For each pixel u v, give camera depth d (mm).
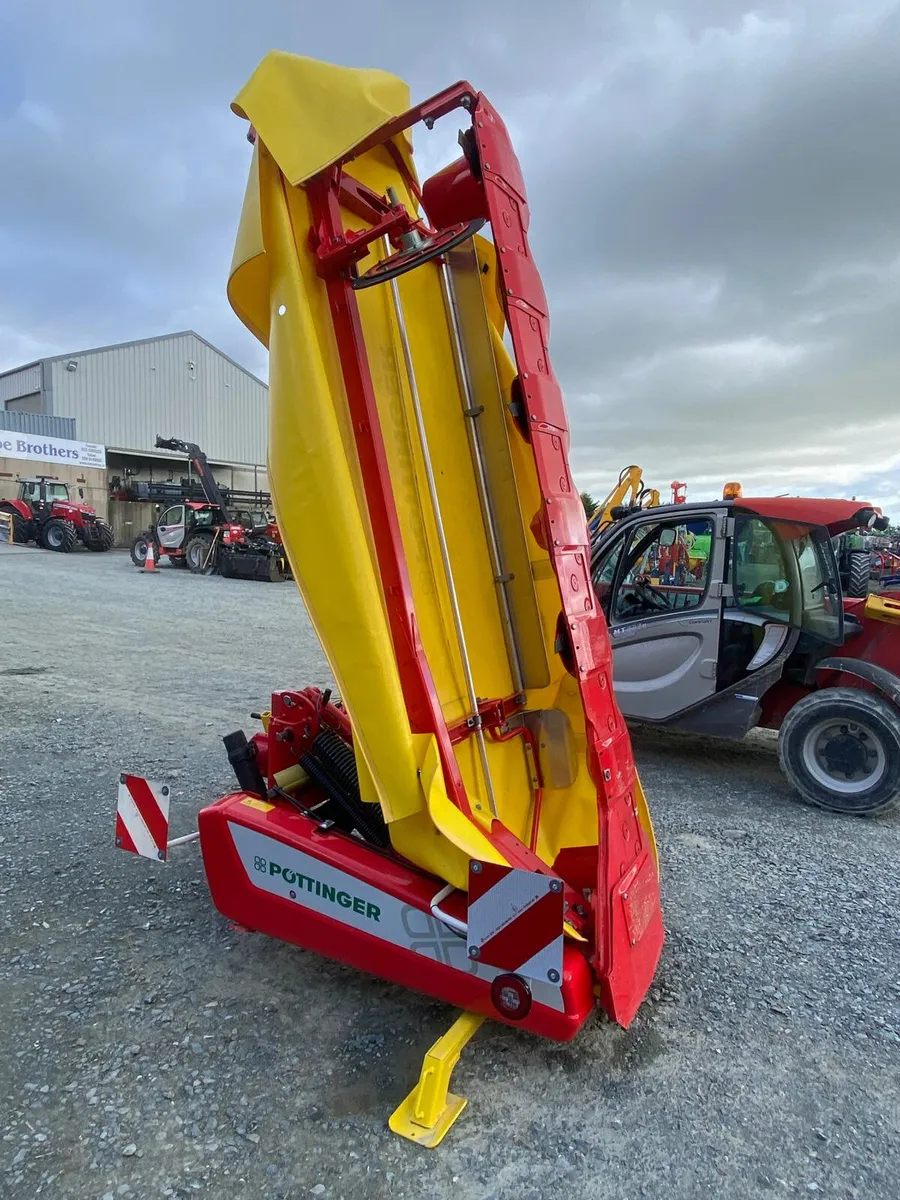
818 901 3438
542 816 2896
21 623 10609
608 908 2184
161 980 2709
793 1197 1881
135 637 9914
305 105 2109
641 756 5637
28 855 3678
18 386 30688
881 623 5000
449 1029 2312
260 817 2641
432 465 2674
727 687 4844
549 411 2375
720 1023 2559
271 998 2615
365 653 2154
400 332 2582
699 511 4922
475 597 2816
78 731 5707
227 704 6633
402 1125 2049
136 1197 1831
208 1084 2209
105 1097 2150
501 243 2205
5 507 24906
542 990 2088
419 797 2205
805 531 4539
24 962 2809
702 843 4059
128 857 3676
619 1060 2354
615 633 5195
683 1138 2057
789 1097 2227
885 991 2773
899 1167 1984
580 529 2500
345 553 2135
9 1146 1972
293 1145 1995
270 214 2191
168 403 33219
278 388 2201
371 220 2617
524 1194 1865
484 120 2166
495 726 2768
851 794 4445
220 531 18172
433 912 2197
